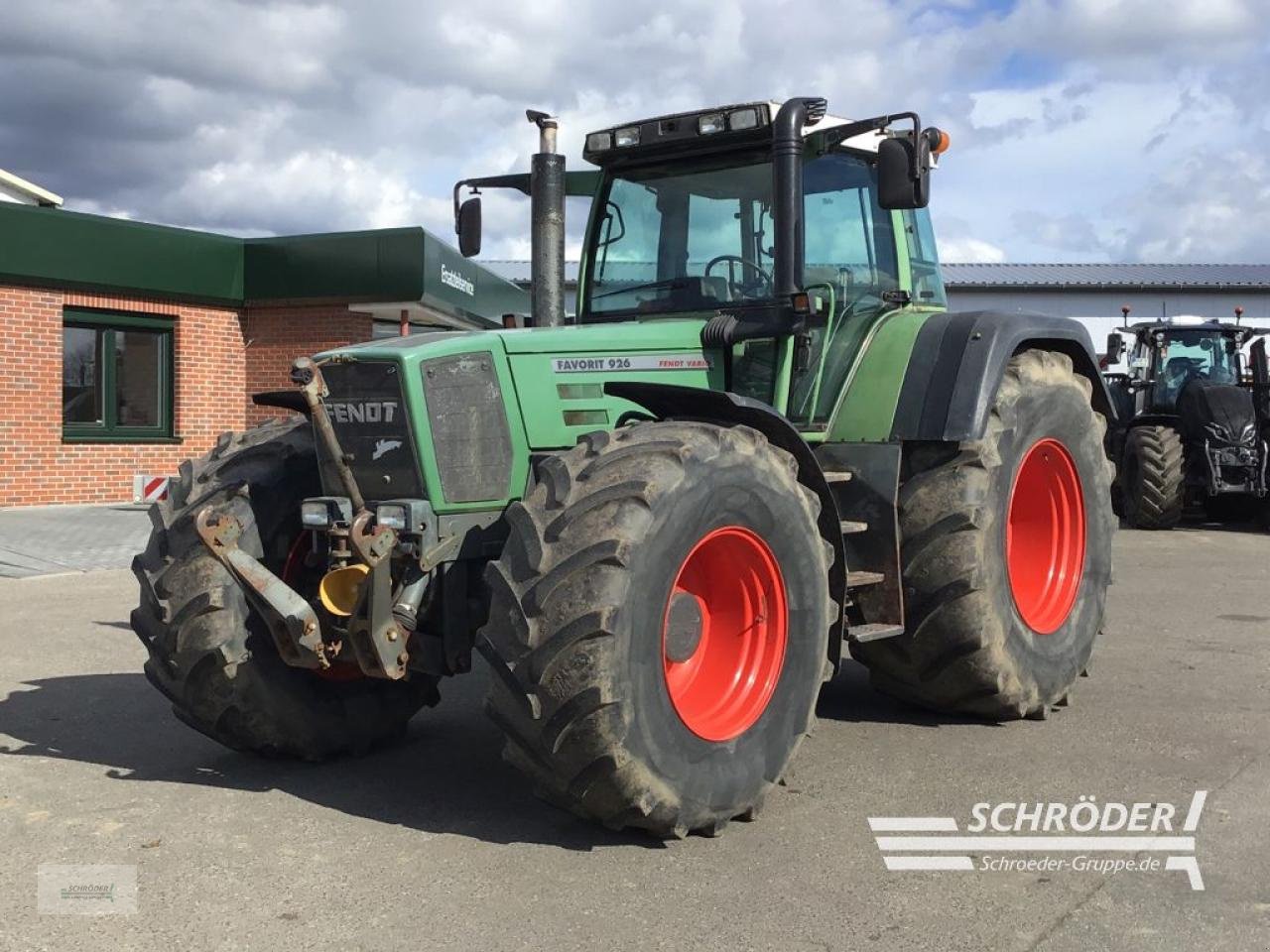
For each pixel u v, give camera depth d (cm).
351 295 1578
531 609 348
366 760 484
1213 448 1289
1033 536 569
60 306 1484
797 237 468
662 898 340
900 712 551
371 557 373
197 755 488
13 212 1414
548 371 434
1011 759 473
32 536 1221
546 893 343
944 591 487
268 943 312
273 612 398
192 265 1588
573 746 349
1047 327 546
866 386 512
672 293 529
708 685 403
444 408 404
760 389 497
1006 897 341
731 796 385
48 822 404
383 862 368
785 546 408
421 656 402
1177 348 1452
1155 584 927
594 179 580
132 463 1573
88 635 739
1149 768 459
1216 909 332
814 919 326
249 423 1694
